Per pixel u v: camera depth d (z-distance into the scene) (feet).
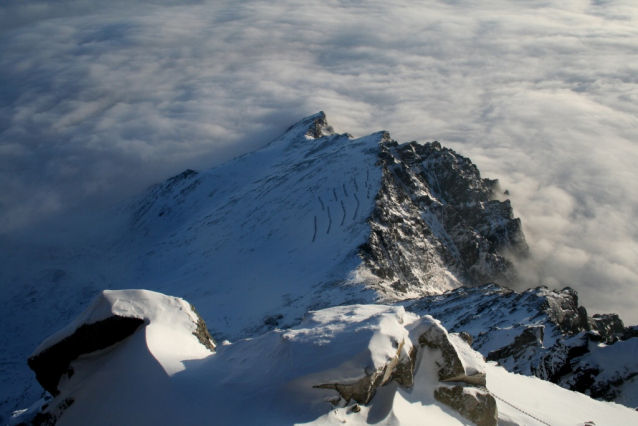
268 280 386.11
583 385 137.18
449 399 60.29
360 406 53.57
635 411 87.81
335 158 588.50
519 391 81.25
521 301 224.33
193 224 609.83
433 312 251.39
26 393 383.86
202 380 56.75
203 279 435.12
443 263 479.82
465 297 260.21
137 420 54.03
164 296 65.87
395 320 59.31
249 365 57.52
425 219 530.27
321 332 56.90
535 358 145.79
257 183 635.25
